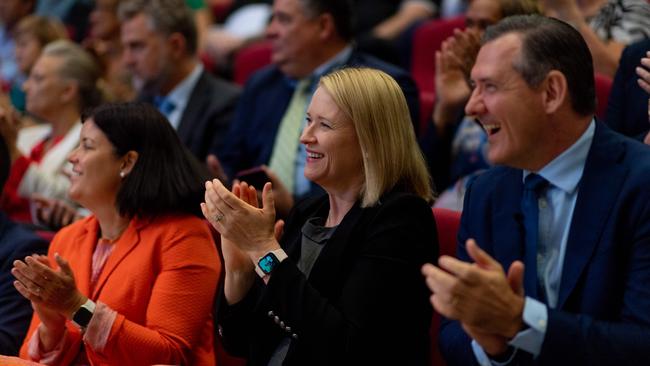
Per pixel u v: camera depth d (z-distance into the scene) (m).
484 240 5.59
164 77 10.36
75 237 6.98
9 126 9.31
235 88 10.49
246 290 5.90
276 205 7.66
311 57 9.48
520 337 4.79
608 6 8.51
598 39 8.15
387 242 5.55
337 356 5.39
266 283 5.51
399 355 5.58
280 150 9.37
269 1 14.55
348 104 5.73
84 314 6.17
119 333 6.19
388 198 5.70
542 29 5.14
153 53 10.30
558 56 5.10
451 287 4.57
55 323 6.47
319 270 5.67
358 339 5.38
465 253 5.71
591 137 5.33
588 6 9.19
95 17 12.16
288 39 9.45
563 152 5.29
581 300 5.16
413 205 5.66
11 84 13.52
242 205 5.48
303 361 5.55
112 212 6.78
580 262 5.17
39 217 8.66
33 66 11.28
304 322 5.40
